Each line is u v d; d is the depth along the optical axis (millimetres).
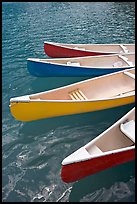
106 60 14125
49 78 13656
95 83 11320
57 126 9977
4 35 21312
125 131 7691
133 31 22453
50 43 14555
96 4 32906
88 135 9516
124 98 10289
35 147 8969
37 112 9641
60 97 10453
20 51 17859
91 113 10633
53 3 33188
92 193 7242
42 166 8180
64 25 24141
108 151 7254
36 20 25734
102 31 22531
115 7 31234
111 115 10586
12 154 8680
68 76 12977
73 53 14578
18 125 10117
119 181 7586
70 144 9094
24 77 13969
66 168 6629
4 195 7270
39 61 12359
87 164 6832
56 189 7398
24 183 7617
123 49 15430
